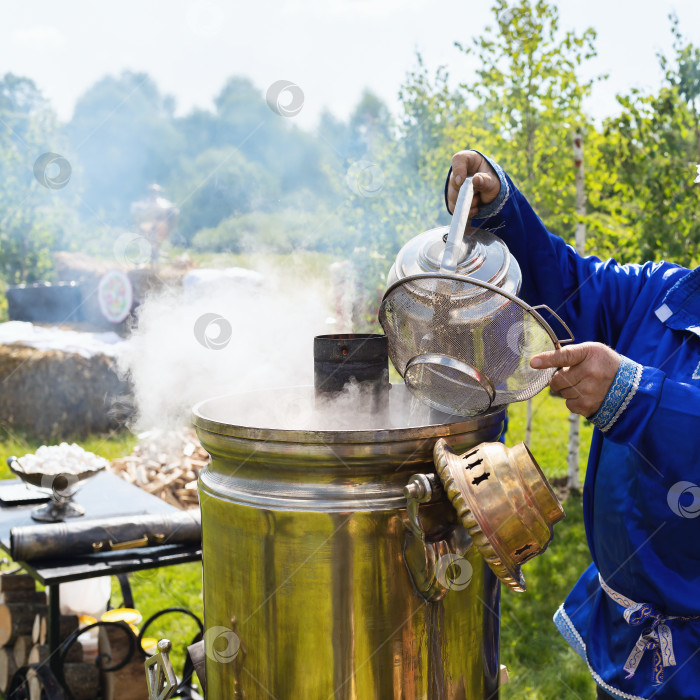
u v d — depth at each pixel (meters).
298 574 1.18
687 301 1.41
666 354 1.40
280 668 1.21
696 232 4.05
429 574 1.14
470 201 1.26
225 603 1.28
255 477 1.23
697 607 1.31
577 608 1.62
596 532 1.47
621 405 1.15
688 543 1.30
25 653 2.68
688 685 1.32
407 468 1.19
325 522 1.16
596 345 1.15
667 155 4.11
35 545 2.00
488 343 1.16
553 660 2.96
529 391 1.23
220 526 1.27
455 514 1.21
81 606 2.71
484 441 1.28
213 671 1.33
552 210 4.59
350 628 1.17
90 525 2.08
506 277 1.20
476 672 1.31
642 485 1.32
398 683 1.19
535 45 4.42
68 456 2.46
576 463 4.91
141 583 3.73
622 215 4.50
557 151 4.54
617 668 1.44
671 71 4.13
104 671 2.42
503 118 4.66
